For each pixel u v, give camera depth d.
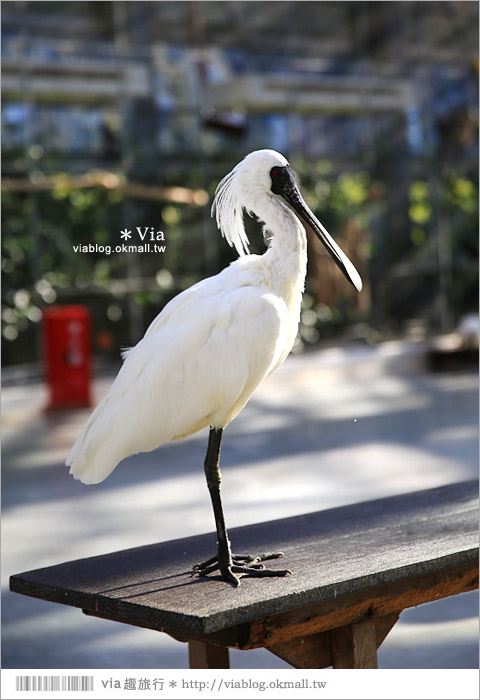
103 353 12.04
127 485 6.96
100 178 11.36
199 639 2.76
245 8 13.18
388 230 14.33
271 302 3.02
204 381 2.92
